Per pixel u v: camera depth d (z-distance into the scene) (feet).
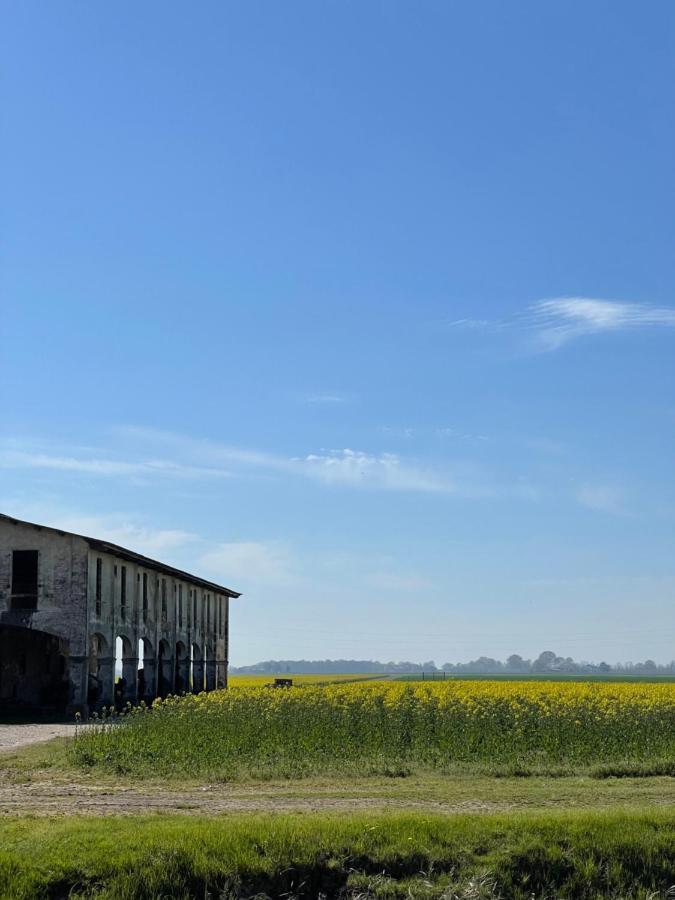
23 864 47.80
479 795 67.21
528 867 51.55
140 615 180.86
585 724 90.58
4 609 155.53
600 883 51.42
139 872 48.32
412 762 83.51
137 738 93.30
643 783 72.79
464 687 181.68
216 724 97.81
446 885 50.24
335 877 50.44
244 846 50.96
